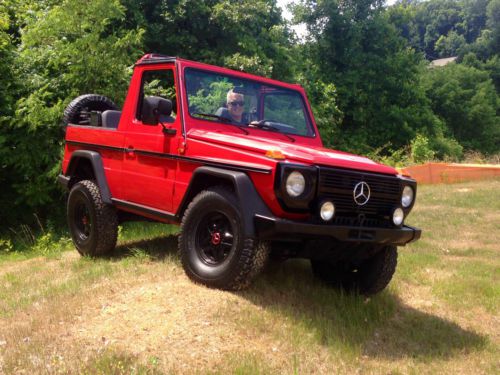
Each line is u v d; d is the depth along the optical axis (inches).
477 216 438.0
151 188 213.6
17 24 499.5
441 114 1811.0
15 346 147.6
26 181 450.9
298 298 192.9
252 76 227.3
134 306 171.3
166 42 685.3
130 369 131.9
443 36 4370.1
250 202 170.7
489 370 155.1
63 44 429.7
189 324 157.2
